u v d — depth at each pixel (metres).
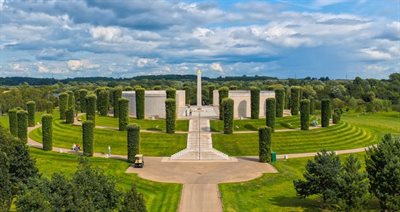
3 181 59.78
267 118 134.12
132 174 95.62
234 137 129.62
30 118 158.88
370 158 70.06
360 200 64.12
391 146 68.75
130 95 161.00
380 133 171.00
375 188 66.75
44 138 115.75
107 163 103.56
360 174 65.25
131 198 48.22
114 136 129.88
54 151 116.06
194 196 80.44
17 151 66.12
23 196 46.69
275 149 124.31
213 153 115.31
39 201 45.62
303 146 127.75
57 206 46.62
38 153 111.94
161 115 157.38
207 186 87.00
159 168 102.12
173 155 114.38
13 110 126.56
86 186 50.06
